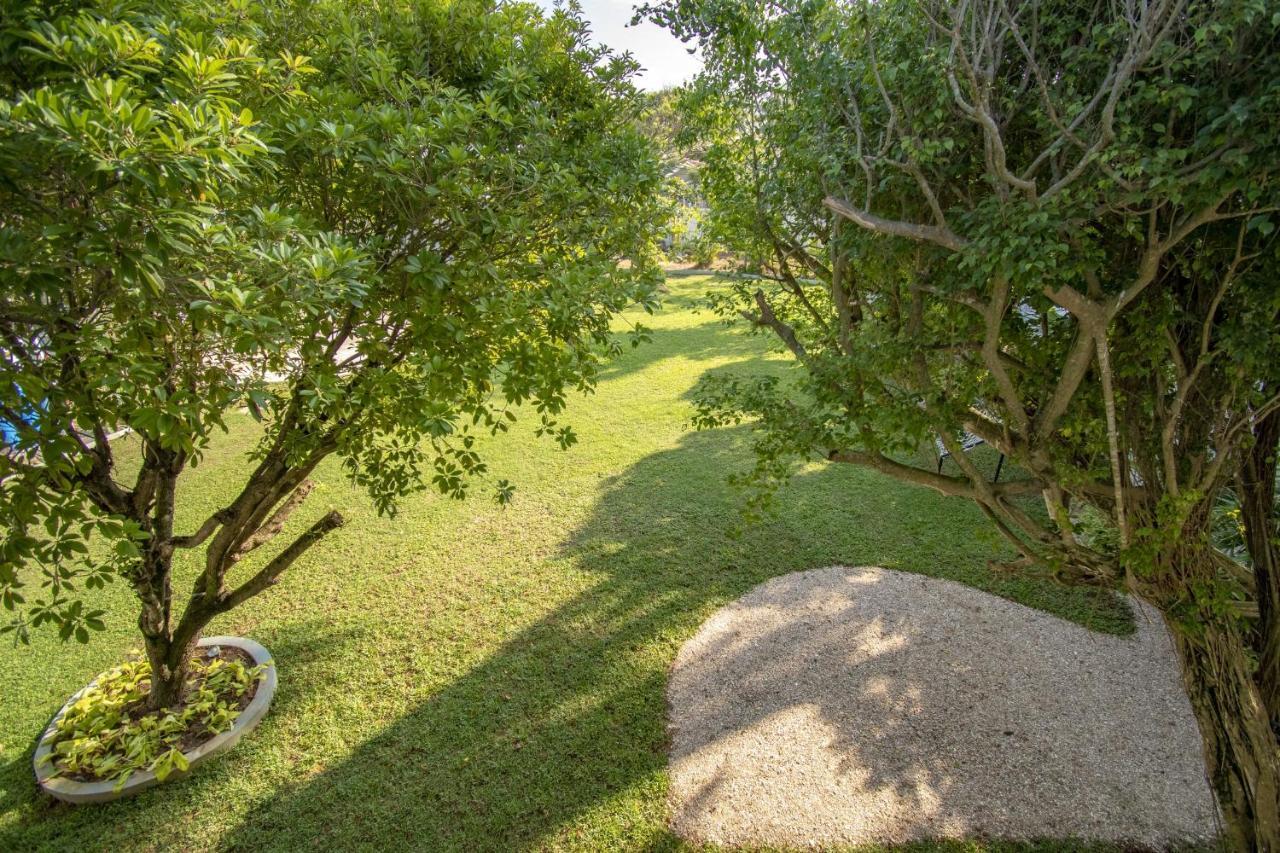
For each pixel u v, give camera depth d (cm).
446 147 284
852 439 302
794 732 382
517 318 289
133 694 409
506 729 392
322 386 265
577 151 343
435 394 286
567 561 563
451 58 338
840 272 297
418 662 449
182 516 639
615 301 301
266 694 412
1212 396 231
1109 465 257
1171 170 169
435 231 304
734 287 416
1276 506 279
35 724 402
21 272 180
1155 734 366
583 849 321
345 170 289
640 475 714
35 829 336
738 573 535
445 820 337
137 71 203
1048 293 201
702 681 424
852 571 528
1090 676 409
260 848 325
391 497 375
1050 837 315
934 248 241
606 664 442
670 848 321
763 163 333
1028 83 217
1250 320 203
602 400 939
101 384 214
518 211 309
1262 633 273
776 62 290
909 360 276
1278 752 263
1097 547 306
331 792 354
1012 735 371
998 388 264
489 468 741
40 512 223
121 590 528
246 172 224
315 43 302
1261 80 160
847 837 321
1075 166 190
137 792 354
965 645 441
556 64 355
